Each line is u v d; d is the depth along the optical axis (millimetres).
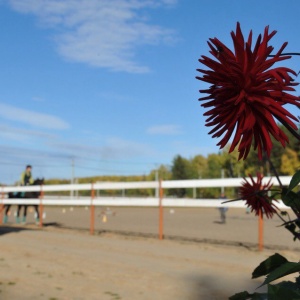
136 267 7531
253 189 2166
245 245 9961
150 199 11953
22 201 16984
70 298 5500
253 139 1080
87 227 15656
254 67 1021
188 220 20281
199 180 10711
